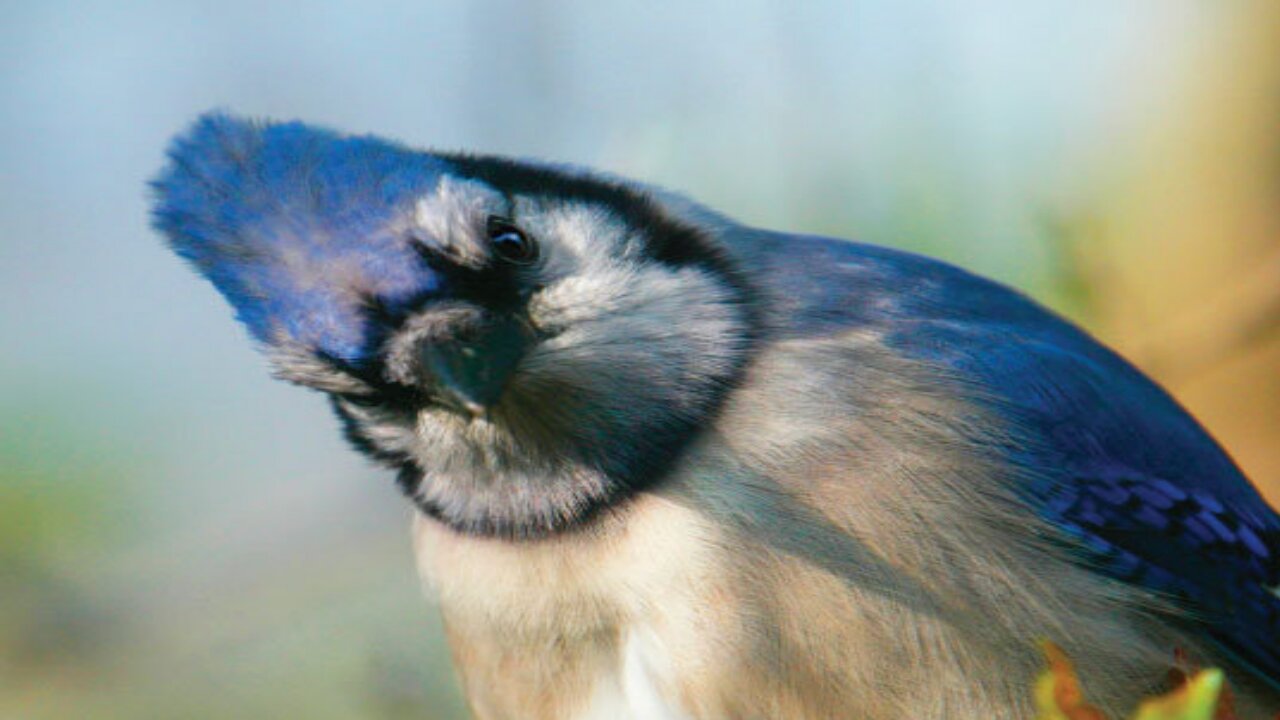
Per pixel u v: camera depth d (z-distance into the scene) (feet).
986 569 9.10
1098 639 9.10
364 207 9.14
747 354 9.14
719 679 9.10
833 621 9.09
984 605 9.09
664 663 9.11
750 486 9.11
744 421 9.12
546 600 9.13
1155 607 9.14
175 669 9.50
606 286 9.14
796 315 9.16
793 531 9.10
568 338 9.13
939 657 9.09
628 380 9.12
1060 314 9.32
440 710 9.41
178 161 9.17
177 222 9.16
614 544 9.12
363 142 9.17
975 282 9.22
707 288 9.15
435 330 9.12
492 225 9.14
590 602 9.12
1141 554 9.16
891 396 9.12
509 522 9.14
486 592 9.15
